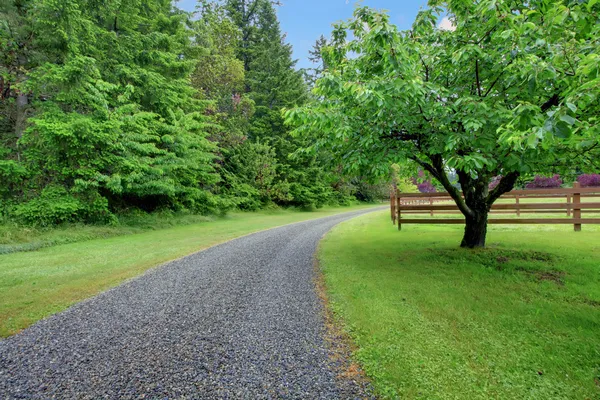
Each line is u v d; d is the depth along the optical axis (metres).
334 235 9.41
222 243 8.12
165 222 12.41
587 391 1.98
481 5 3.37
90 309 3.61
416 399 1.96
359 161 4.54
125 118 10.70
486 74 4.21
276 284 4.53
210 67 19.36
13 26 8.63
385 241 7.66
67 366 2.43
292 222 14.54
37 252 6.79
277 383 2.18
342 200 30.72
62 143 8.84
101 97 9.77
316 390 2.09
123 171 10.72
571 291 3.70
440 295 3.72
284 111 4.28
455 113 3.99
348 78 4.79
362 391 2.07
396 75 3.72
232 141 19.97
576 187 8.02
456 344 2.61
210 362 2.47
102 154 10.12
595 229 8.20
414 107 4.16
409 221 9.45
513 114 3.32
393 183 30.95
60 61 9.49
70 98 9.11
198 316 3.40
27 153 8.98
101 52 11.27
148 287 4.43
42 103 9.16
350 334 2.88
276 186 22.03
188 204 15.65
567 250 5.71
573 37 3.08
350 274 4.83
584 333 2.71
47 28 8.74
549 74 2.82
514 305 3.35
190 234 10.04
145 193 11.79
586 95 2.08
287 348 2.67
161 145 13.31
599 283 3.93
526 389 2.02
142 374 2.31
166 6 16.38
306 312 3.47
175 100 14.03
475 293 3.76
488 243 6.70
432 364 2.33
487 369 2.25
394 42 3.60
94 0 10.66
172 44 14.66
